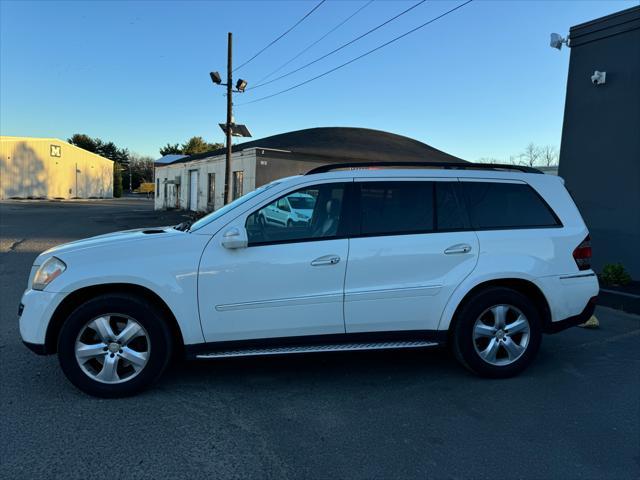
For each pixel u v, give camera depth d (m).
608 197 9.38
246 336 3.98
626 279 8.63
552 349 5.36
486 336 4.37
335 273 4.05
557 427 3.55
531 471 2.99
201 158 31.39
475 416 3.71
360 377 4.46
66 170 59.53
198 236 3.98
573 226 4.62
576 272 4.55
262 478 2.88
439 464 3.05
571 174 10.03
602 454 3.20
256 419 3.61
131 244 3.91
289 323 4.01
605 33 9.29
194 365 4.70
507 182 4.59
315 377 4.45
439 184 4.42
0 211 30.62
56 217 26.20
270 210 4.11
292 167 24.88
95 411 3.67
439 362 4.89
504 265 4.33
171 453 3.12
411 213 4.31
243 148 26.88
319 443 3.28
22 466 2.94
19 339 5.34
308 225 4.17
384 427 3.52
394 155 30.58
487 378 4.44
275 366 4.70
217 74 21.56
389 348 4.19
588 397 4.08
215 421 3.56
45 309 3.76
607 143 9.35
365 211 4.24
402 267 4.16
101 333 3.83
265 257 3.96
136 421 3.53
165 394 4.01
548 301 4.45
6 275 9.16
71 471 2.90
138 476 2.87
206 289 3.88
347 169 4.50
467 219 4.39
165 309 3.98
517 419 3.67
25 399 3.85
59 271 3.80
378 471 2.97
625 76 9.01
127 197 82.56
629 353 5.23
